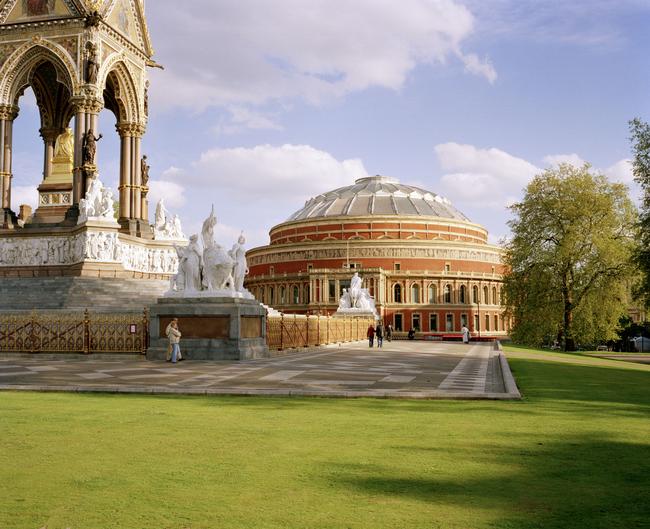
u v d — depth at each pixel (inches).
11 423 540.7
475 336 4822.8
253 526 286.5
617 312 2837.1
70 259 1828.2
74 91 1873.8
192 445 454.9
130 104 2111.2
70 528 282.5
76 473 378.0
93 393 764.6
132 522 291.3
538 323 2903.5
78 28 1887.3
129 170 2108.8
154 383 855.1
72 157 2058.3
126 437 482.6
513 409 642.8
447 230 5546.3
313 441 470.0
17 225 1940.2
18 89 1966.0
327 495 335.6
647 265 1913.1
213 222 1322.6
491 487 353.1
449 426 535.5
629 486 357.4
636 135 1956.2
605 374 1178.6
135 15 2122.3
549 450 446.3
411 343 3154.5
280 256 5457.7
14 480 363.3
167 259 2059.5
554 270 2908.5
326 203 6087.6
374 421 557.9
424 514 305.7
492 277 5418.3
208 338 1258.0
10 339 1360.7
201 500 325.1
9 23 1916.8
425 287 5113.2
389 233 5393.7
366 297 3577.8
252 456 422.0
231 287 1323.8
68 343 1339.8
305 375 993.5
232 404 666.2
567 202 2864.2
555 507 318.7
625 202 2876.5
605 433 510.3
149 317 1291.8
